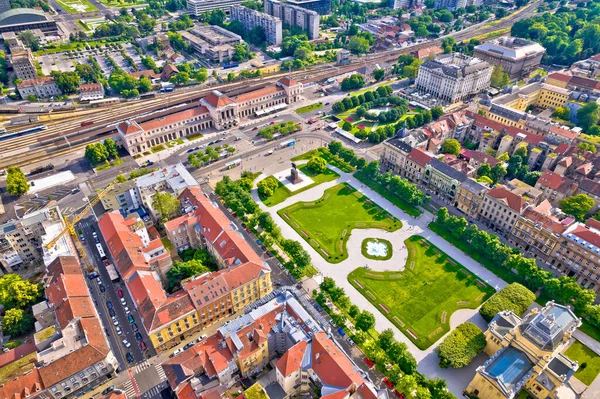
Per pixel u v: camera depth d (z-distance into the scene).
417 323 181.38
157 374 161.25
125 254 190.38
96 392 155.75
